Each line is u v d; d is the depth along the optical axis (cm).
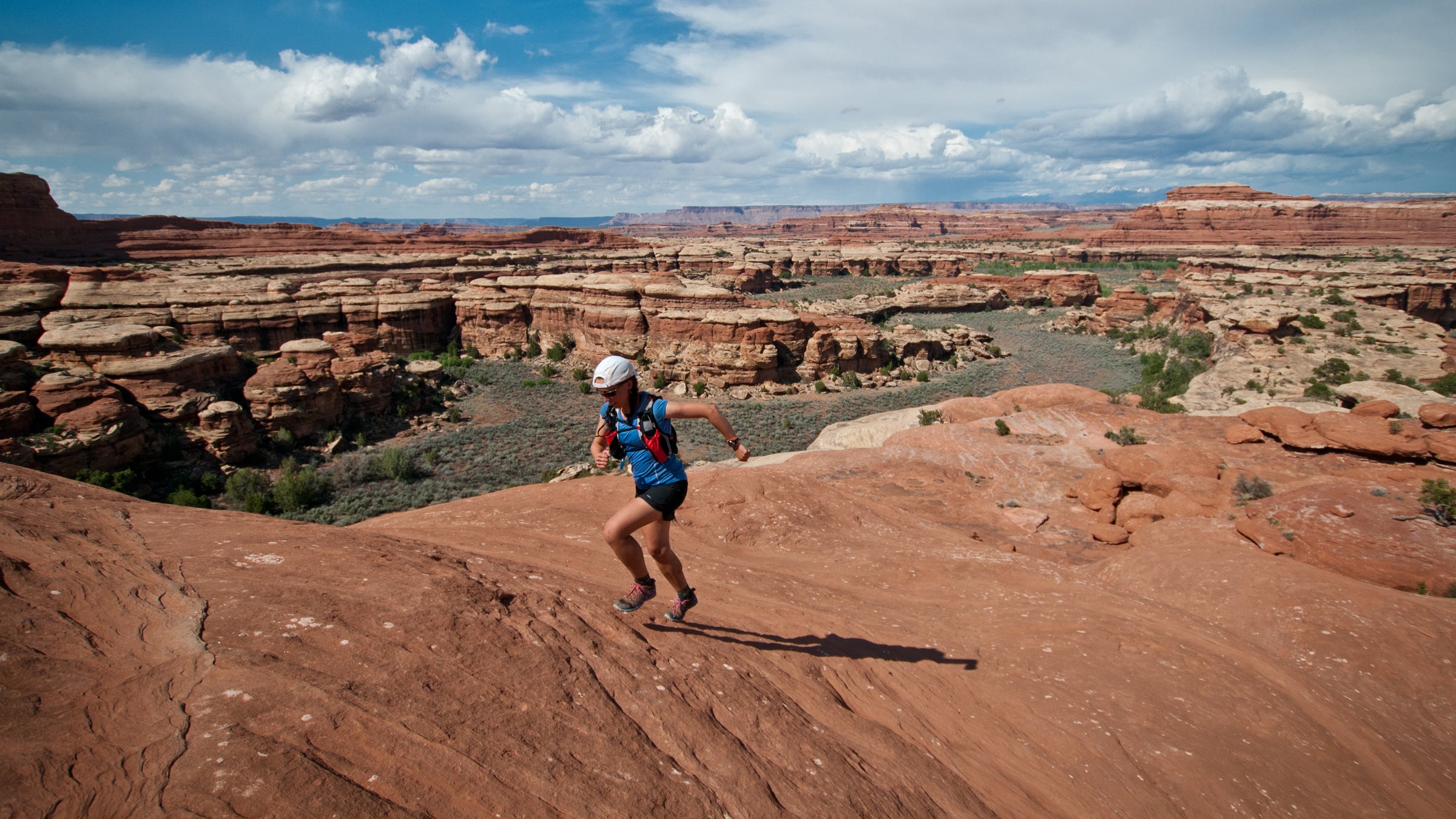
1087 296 13162
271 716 259
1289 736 581
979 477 2359
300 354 4962
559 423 5469
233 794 210
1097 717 568
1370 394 3759
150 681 271
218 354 4728
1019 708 573
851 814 324
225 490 3988
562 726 313
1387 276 9488
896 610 790
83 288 6072
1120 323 10394
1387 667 796
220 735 239
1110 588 1007
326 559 453
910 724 480
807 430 5403
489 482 4222
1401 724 702
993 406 3228
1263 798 498
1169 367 6856
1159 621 825
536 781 271
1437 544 1363
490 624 388
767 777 332
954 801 382
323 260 11669
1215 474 1983
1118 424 2677
